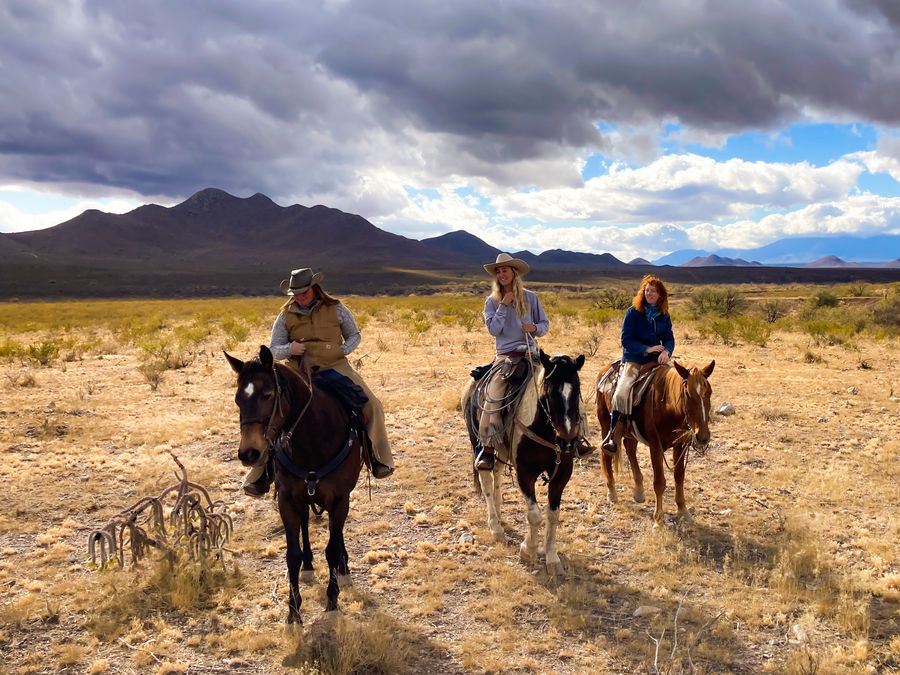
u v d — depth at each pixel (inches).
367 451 237.1
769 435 438.0
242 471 370.0
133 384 613.0
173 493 329.7
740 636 208.4
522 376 256.8
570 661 195.6
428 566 254.4
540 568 255.1
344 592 232.4
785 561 247.4
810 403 525.0
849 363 727.1
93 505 313.4
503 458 270.7
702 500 328.2
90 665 188.5
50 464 366.3
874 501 324.5
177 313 1989.4
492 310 271.6
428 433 445.4
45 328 1444.4
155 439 422.0
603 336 980.6
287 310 233.8
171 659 192.2
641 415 300.8
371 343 917.8
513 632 210.1
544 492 346.6
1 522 290.0
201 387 599.5
